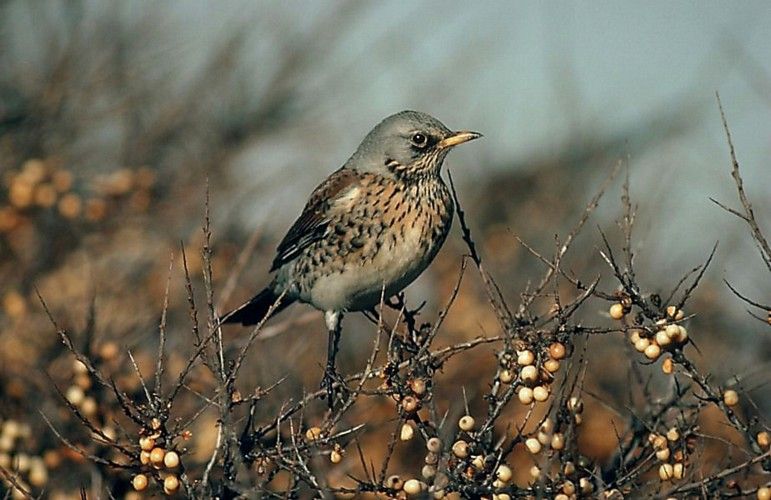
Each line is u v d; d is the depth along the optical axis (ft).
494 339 28.37
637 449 30.22
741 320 44.57
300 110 53.88
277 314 46.98
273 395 36.37
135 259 48.75
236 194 52.16
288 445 31.14
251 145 53.06
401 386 28.22
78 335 40.98
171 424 33.78
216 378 27.91
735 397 27.76
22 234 48.06
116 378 35.91
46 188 47.39
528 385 27.76
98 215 48.24
